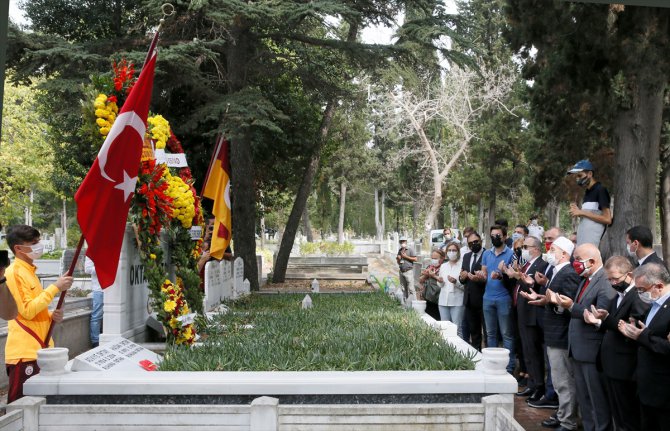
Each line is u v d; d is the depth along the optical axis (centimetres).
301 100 2572
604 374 667
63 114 1752
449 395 593
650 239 746
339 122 3100
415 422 571
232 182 2109
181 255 1038
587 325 702
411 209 8425
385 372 616
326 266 3297
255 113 1627
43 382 588
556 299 716
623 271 636
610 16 1402
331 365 685
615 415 670
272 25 1881
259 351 747
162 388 589
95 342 1121
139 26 1961
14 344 663
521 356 1046
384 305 1429
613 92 1611
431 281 1313
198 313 1054
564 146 2180
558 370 784
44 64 1698
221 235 1372
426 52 2100
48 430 572
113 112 833
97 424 569
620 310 645
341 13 1703
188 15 1797
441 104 4066
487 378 593
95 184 709
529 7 1598
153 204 872
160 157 952
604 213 989
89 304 1277
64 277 680
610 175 2220
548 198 2627
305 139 2545
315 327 1025
